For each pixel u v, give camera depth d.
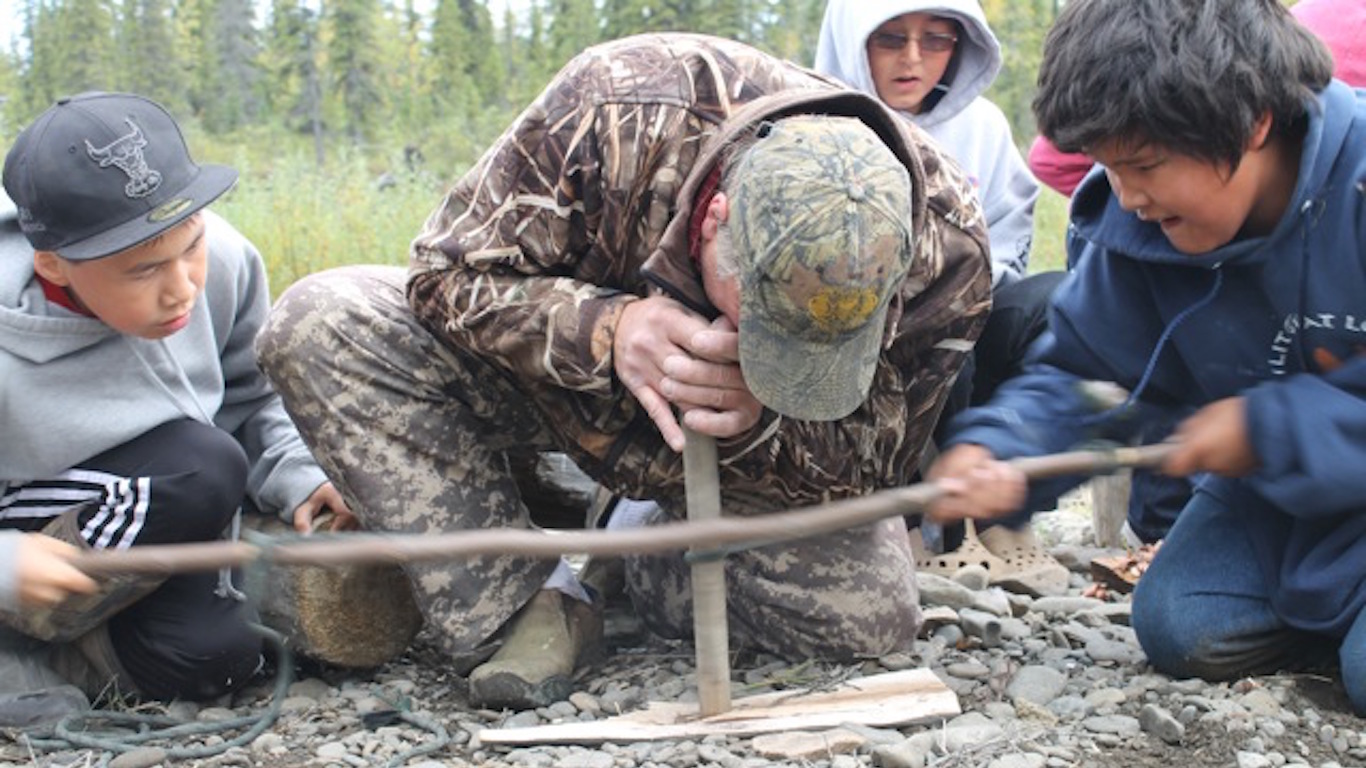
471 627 3.48
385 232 11.02
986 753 3.11
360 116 41.75
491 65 46.41
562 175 3.27
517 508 3.58
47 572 2.36
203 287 3.56
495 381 3.56
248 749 3.27
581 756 3.11
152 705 3.54
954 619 3.88
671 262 3.08
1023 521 3.17
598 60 3.31
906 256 2.85
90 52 40.06
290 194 11.67
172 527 3.42
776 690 3.51
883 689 3.38
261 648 3.59
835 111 3.04
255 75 44.06
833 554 3.60
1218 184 2.91
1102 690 3.45
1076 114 2.87
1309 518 3.27
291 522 3.84
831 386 2.90
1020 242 4.90
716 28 38.94
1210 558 3.57
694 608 3.27
